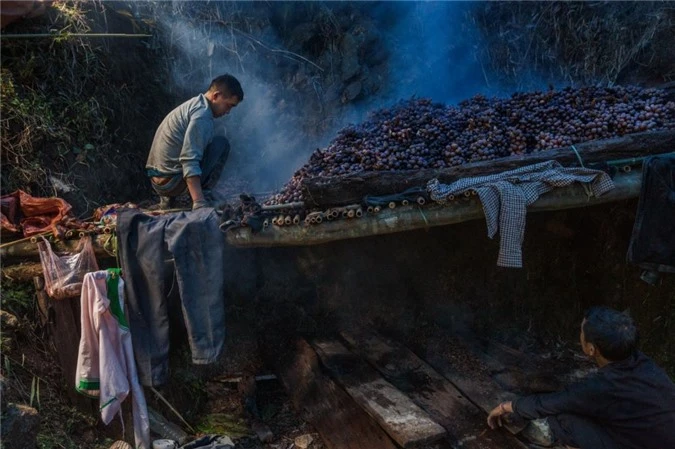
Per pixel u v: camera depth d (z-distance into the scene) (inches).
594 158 135.3
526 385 144.0
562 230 172.6
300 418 151.0
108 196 186.2
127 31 201.8
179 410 148.9
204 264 130.7
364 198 132.2
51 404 135.1
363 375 145.3
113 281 130.7
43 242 141.0
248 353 165.2
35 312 144.6
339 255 173.0
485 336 173.2
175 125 153.4
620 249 167.2
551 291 175.9
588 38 234.2
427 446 124.6
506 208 125.5
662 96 156.7
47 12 182.1
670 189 129.9
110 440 138.3
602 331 109.2
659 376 108.6
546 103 158.7
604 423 110.9
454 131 152.0
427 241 175.3
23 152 167.3
